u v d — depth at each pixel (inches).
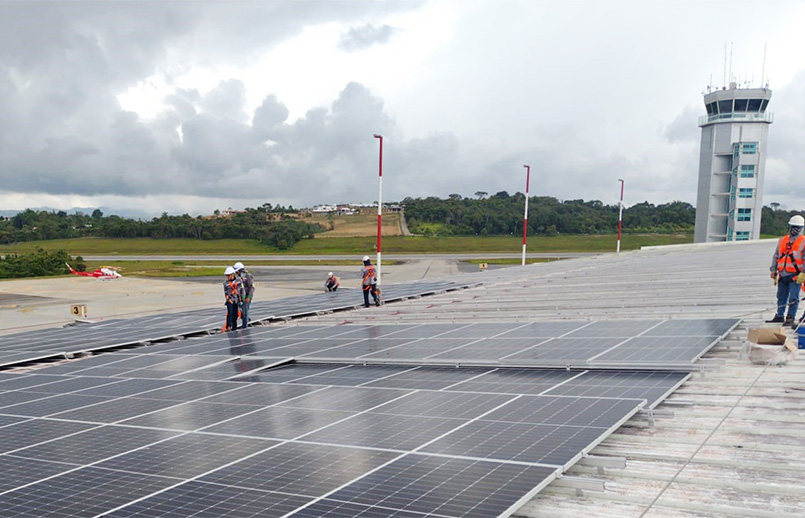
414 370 439.2
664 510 218.8
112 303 2094.0
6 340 878.4
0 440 303.1
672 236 6579.7
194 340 724.0
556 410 301.6
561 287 1114.1
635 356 411.5
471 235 7052.2
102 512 204.8
